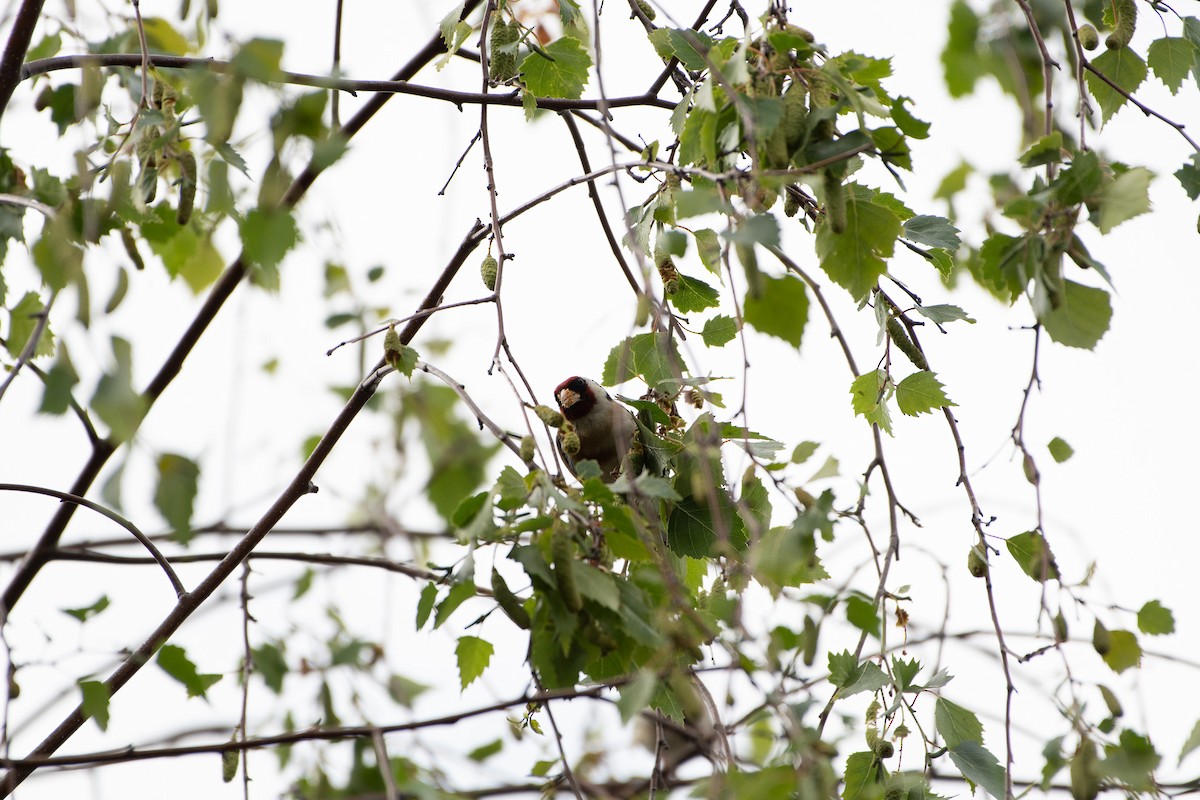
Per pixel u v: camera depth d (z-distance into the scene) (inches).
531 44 233.1
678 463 205.2
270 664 316.2
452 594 161.2
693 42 195.0
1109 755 192.5
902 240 208.1
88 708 205.3
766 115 162.2
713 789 164.7
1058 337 165.8
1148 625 199.9
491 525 161.9
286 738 225.3
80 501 226.4
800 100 167.0
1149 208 161.9
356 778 309.0
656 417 210.4
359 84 237.5
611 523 167.2
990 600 202.5
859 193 201.8
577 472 176.6
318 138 157.6
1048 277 166.2
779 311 161.0
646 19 230.7
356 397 237.5
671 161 211.3
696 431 196.7
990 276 172.9
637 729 328.5
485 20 224.1
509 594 162.1
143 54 207.6
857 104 166.6
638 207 221.1
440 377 193.6
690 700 161.3
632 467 207.6
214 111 153.2
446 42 253.1
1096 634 199.6
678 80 241.6
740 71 171.0
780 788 158.1
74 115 265.1
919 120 180.5
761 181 159.9
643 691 154.3
